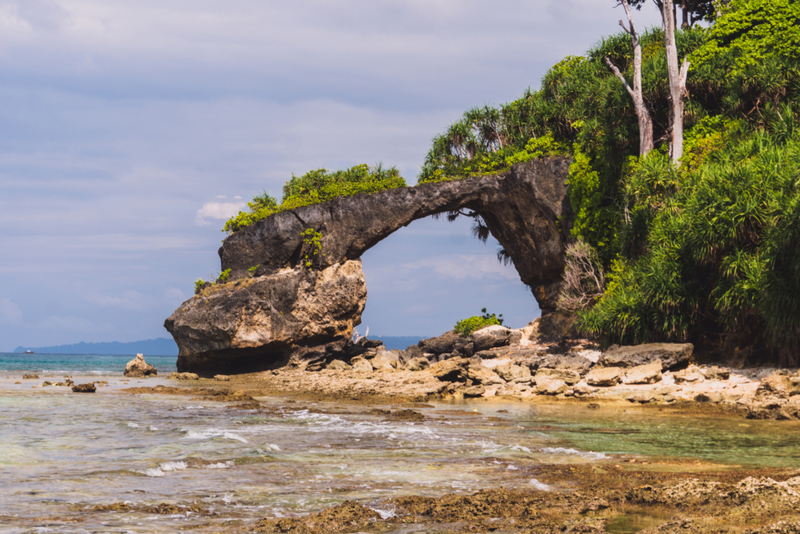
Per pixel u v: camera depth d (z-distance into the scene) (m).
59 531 7.21
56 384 31.62
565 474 10.52
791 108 30.48
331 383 30.17
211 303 39.50
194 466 11.12
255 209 45.50
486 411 20.91
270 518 7.82
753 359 25.31
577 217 37.16
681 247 27.47
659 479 10.05
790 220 21.81
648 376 24.58
